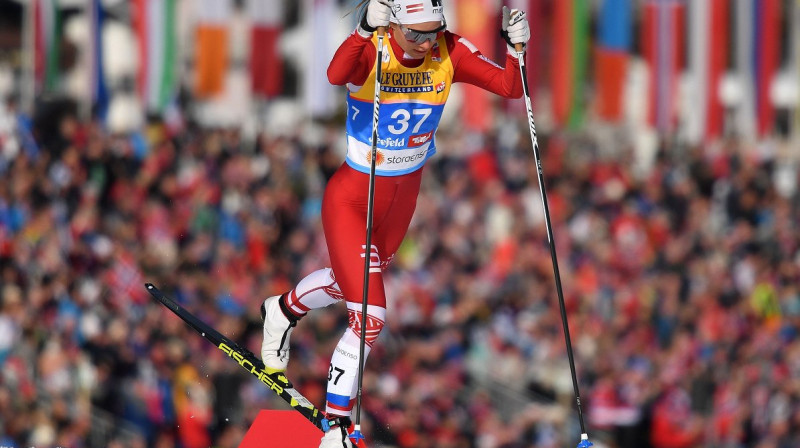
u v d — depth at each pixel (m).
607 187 58.19
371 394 44.34
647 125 58.97
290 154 54.91
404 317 47.47
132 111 54.88
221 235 49.78
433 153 18.89
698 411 47.62
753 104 60.53
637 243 54.91
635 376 47.31
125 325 43.72
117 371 42.56
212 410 42.19
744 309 52.62
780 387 49.59
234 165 53.22
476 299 49.06
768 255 57.53
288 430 21.81
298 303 19.59
